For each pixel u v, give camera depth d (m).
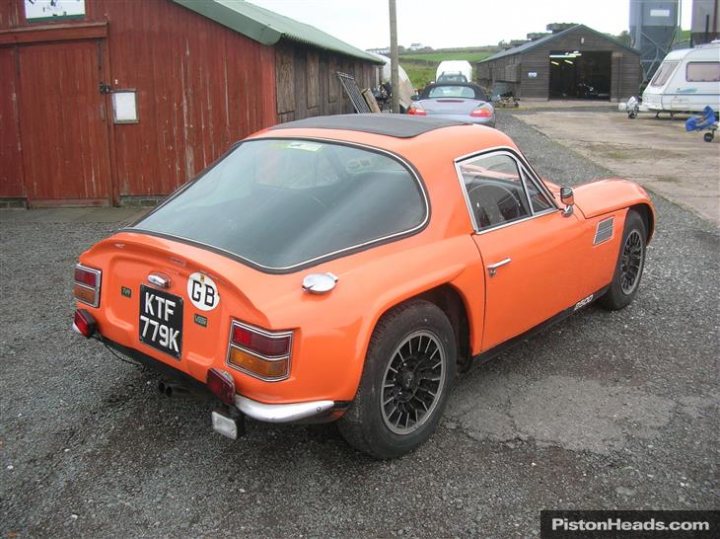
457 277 3.09
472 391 3.70
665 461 3.04
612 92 38.97
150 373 3.92
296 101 10.55
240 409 2.58
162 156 9.50
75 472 2.95
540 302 3.76
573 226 3.97
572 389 3.73
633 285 4.93
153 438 3.22
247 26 8.81
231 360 2.59
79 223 8.57
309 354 2.54
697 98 23.12
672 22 42.22
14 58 9.54
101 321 3.19
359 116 3.88
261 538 2.54
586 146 15.31
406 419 3.02
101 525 2.62
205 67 9.16
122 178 9.64
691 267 5.99
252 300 2.51
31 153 9.73
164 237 2.99
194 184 3.52
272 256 2.73
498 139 3.67
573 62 43.38
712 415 3.44
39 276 6.04
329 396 2.63
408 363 2.99
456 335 3.37
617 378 3.86
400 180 3.12
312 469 2.97
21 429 3.30
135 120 9.44
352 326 2.62
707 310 4.93
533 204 3.79
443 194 3.19
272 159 3.40
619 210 4.49
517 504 2.75
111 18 9.21
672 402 3.58
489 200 3.48
